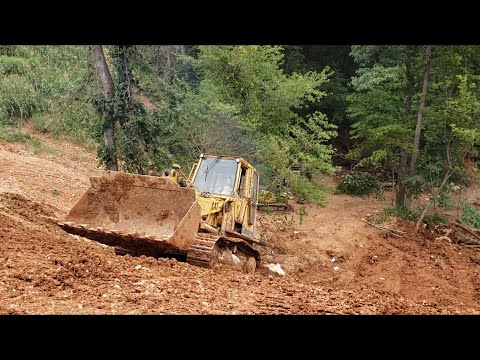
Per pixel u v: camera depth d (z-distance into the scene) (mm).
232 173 11148
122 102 14203
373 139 20812
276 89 22250
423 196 25750
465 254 17328
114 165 14609
